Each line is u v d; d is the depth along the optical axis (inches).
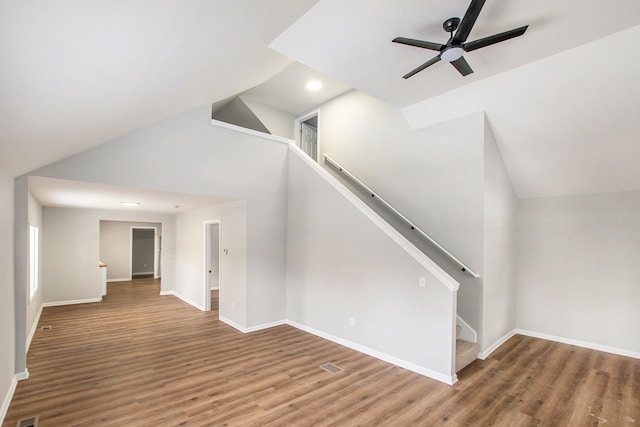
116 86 74.0
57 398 117.5
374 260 161.0
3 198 110.3
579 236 181.9
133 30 51.5
